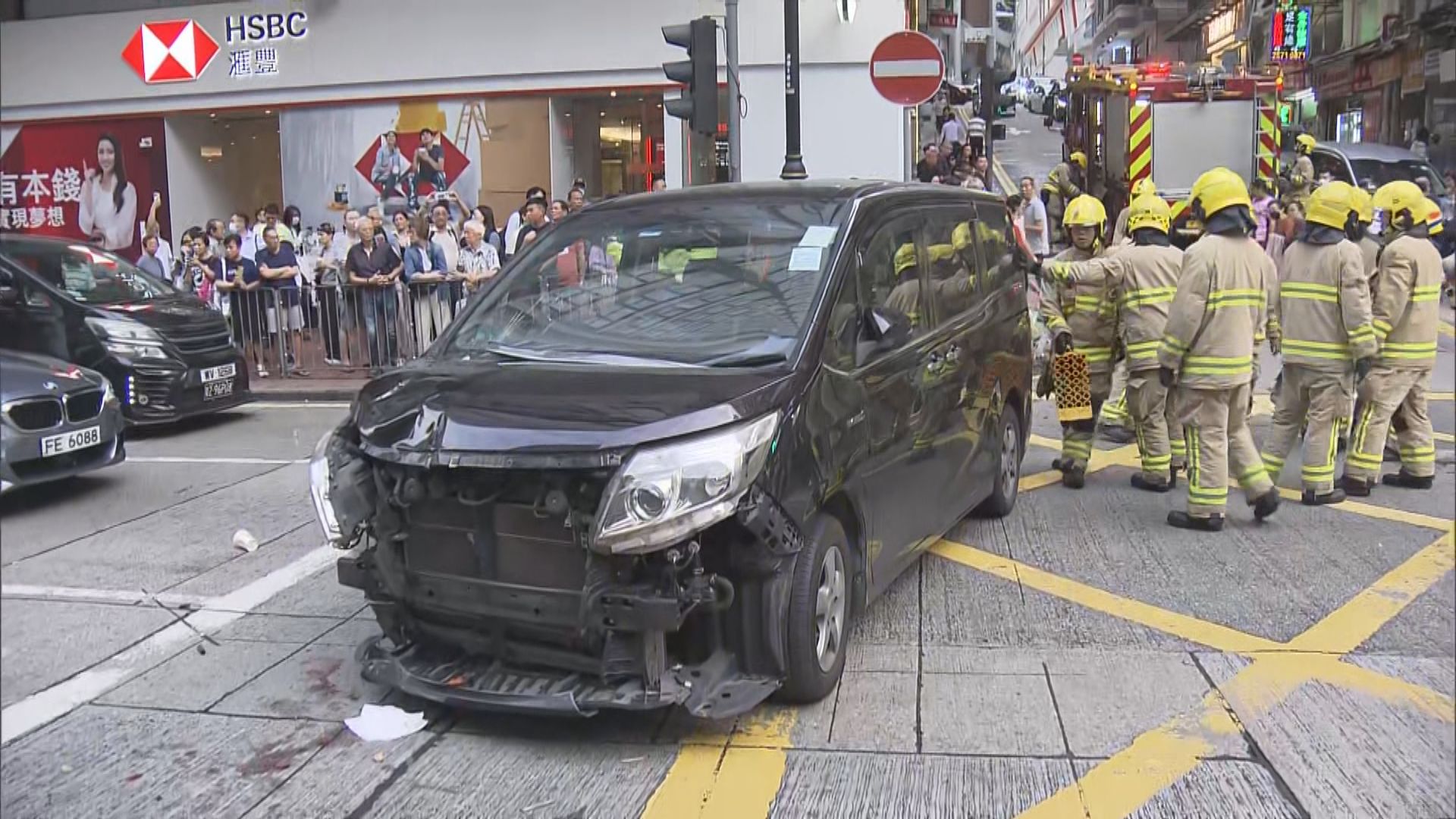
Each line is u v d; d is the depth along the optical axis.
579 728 4.32
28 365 7.44
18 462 7.00
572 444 3.87
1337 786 3.80
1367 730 4.18
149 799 3.86
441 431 4.07
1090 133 18.22
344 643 5.24
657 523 3.78
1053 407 11.02
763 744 4.16
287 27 15.74
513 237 14.10
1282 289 7.25
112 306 10.25
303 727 4.38
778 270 4.81
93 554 6.56
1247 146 15.67
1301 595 5.61
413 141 15.74
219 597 5.89
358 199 16.00
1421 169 12.29
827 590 4.46
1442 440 9.03
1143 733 4.19
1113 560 6.22
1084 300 7.68
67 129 16.81
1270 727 4.22
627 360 4.56
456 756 4.12
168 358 10.19
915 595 5.71
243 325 13.02
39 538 6.29
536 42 15.11
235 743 4.25
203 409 10.51
